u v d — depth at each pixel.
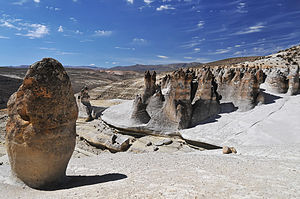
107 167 10.01
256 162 9.01
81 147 18.97
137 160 10.83
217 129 17.00
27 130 7.24
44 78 7.44
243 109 19.86
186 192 5.63
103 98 50.22
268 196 5.32
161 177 7.19
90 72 115.50
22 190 7.22
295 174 7.16
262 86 27.03
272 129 15.70
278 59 50.66
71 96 8.37
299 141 13.55
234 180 6.59
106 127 21.86
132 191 5.86
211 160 9.67
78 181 8.23
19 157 7.46
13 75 79.06
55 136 7.66
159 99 20.98
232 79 21.88
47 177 7.66
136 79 62.72
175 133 17.77
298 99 21.38
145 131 18.89
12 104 7.58
